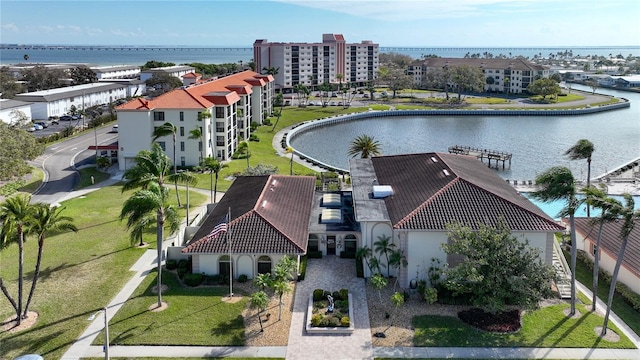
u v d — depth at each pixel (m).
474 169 63.53
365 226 51.16
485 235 41.12
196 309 44.34
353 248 56.38
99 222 68.06
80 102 168.38
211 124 102.94
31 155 81.69
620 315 43.34
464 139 146.25
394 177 63.06
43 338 40.03
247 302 45.59
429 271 46.69
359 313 43.56
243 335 40.31
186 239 60.88
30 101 149.62
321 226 57.28
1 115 131.38
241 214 53.84
